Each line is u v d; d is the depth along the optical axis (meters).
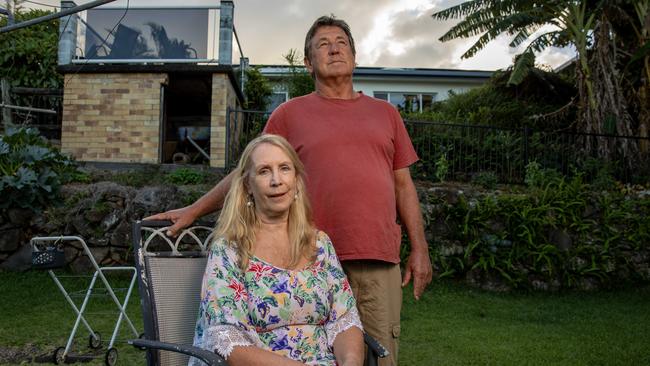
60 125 9.28
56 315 4.66
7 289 5.27
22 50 9.90
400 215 2.50
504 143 8.07
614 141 8.25
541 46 9.27
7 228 5.90
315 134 2.23
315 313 1.85
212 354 1.54
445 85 14.94
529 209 6.56
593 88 8.59
